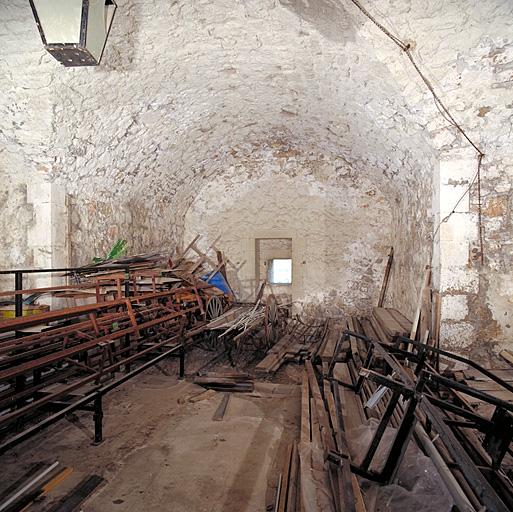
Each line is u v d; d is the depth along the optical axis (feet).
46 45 6.56
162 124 14.83
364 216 21.65
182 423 10.75
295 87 13.34
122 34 9.74
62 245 12.99
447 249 11.93
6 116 10.88
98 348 11.55
